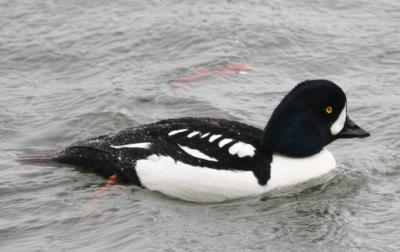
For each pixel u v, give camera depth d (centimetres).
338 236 1160
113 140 1287
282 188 1270
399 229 1168
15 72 1697
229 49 1756
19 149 1409
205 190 1240
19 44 1775
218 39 1786
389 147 1426
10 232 1166
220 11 1888
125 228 1166
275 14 1884
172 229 1166
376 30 1831
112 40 1789
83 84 1645
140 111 1541
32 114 1525
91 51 1756
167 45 1775
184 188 1241
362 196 1272
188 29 1811
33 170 1309
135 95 1585
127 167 1255
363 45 1777
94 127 1490
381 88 1623
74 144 1323
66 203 1229
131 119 1510
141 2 1927
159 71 1688
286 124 1277
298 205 1243
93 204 1224
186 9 1895
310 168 1291
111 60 1730
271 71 1697
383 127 1489
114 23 1844
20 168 1320
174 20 1847
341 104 1295
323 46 1775
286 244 1139
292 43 1783
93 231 1163
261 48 1767
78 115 1516
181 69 1694
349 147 1440
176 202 1248
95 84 1642
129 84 1634
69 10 1897
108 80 1656
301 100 1282
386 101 1571
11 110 1538
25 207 1226
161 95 1588
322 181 1300
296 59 1736
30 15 1877
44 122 1498
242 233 1163
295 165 1283
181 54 1748
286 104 1280
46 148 1423
